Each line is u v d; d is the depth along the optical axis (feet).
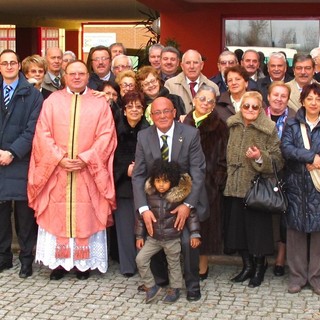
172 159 21.11
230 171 21.93
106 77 27.09
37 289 22.03
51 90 26.99
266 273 23.41
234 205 22.13
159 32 41.73
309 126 21.18
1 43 76.48
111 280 22.82
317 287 21.71
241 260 24.23
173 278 21.02
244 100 21.53
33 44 67.31
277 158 21.52
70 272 23.48
